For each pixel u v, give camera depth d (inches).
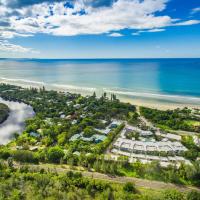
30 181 2571.4
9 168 2903.5
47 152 3314.5
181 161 3144.7
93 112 5782.5
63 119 5260.8
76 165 3120.1
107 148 3663.9
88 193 2393.0
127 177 2797.7
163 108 6294.3
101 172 2920.8
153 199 2214.6
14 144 3939.5
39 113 5797.2
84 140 3937.0
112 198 2283.5
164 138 4030.5
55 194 2320.4
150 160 3201.3
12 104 7470.5
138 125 4734.3
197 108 6141.7
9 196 2284.7
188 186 2613.2
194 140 3924.7
